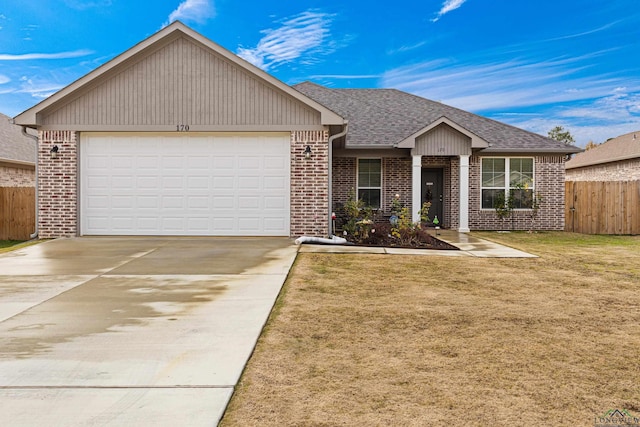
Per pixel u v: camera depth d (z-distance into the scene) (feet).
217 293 20.66
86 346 14.01
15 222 48.80
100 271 25.41
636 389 11.65
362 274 25.62
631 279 25.41
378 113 62.23
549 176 56.13
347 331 15.88
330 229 39.14
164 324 16.20
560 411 10.49
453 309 18.79
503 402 10.87
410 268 27.66
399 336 15.46
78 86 38.01
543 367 12.98
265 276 24.34
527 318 17.66
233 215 39.14
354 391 11.36
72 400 10.63
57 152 38.70
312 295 20.66
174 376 11.97
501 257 32.48
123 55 37.96
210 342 14.48
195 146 39.06
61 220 38.88
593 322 17.26
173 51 38.58
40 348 13.82
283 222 39.19
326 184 38.63
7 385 11.35
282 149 39.01
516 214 55.88
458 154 50.37
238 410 10.31
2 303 18.83
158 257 29.78
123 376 11.93
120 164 39.14
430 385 11.75
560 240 46.37
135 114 38.65
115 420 9.79
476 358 13.60
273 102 38.63
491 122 61.16
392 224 43.45
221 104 38.65
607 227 54.85
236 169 39.14
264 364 12.87
